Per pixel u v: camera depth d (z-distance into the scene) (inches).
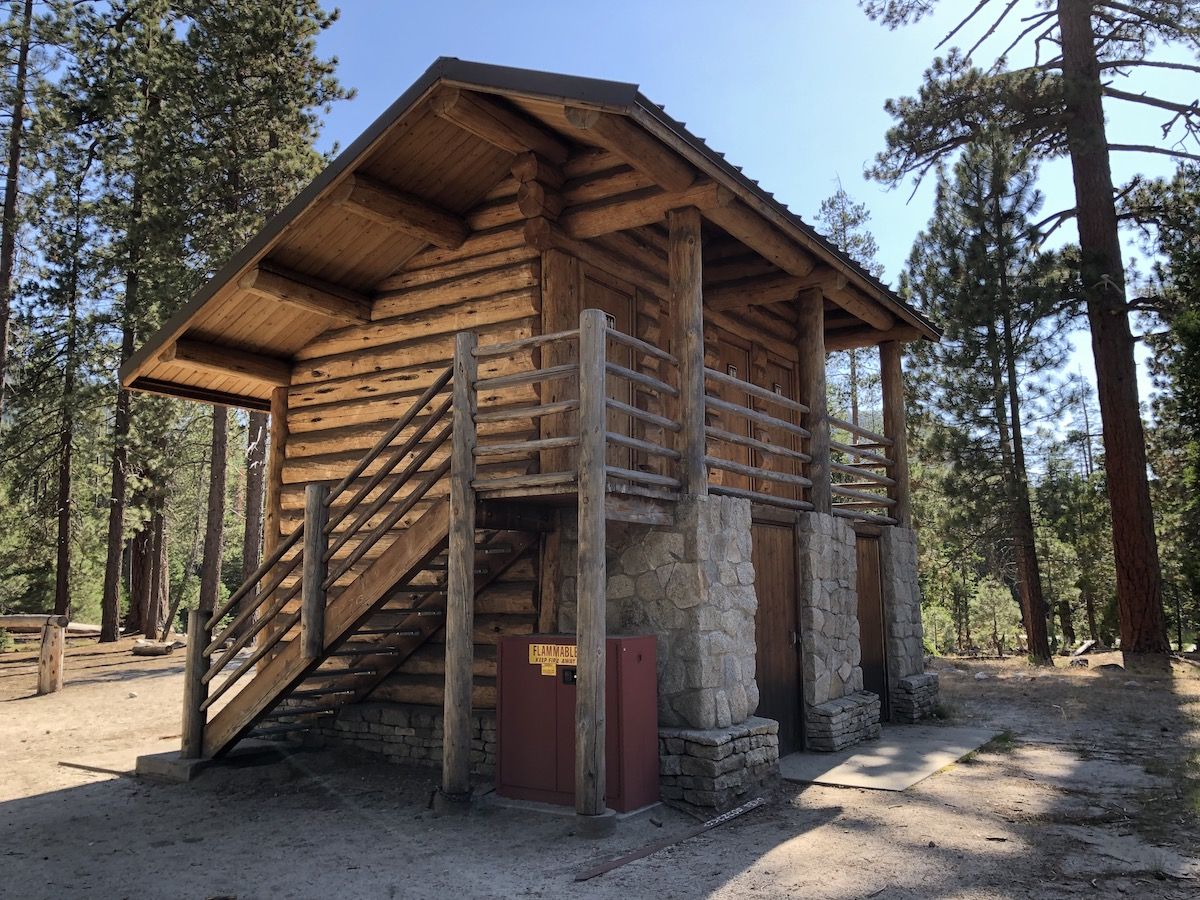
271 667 285.7
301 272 323.9
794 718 323.0
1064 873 179.2
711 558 262.5
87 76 786.2
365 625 323.3
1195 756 289.3
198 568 1585.9
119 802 264.2
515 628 294.8
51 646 516.1
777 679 314.0
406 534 260.5
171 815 247.4
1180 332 600.4
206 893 180.2
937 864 186.7
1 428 847.1
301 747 329.7
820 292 362.3
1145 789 251.0
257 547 804.6
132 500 914.7
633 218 283.4
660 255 347.9
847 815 232.8
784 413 452.4
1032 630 656.4
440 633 319.9
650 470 329.4
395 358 335.0
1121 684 478.0
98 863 203.0
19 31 733.3
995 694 468.4
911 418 734.5
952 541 765.3
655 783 238.7
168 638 885.2
